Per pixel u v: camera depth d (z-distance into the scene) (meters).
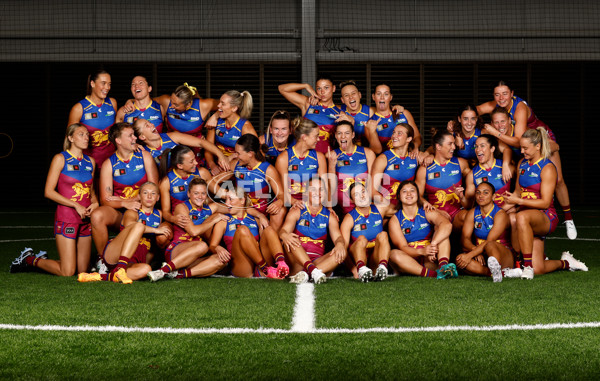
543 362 2.91
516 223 5.25
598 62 13.75
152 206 5.30
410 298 4.28
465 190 5.80
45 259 5.41
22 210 12.80
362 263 4.97
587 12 12.97
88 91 6.19
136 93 6.21
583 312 3.84
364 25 13.09
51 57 13.31
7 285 4.79
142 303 4.12
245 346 3.16
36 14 13.10
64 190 5.33
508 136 5.77
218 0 13.10
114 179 5.45
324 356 3.01
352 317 3.73
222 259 5.10
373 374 2.76
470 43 13.23
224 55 13.21
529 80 13.65
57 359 2.96
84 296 4.35
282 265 4.94
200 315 3.79
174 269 5.05
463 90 13.52
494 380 2.69
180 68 13.45
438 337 3.31
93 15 13.09
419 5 13.05
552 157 7.07
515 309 3.92
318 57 13.14
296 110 13.59
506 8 13.02
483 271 5.19
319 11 13.07
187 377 2.73
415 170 5.82
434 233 5.35
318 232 5.26
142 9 13.09
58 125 13.81
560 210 12.77
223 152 6.35
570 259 5.51
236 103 6.13
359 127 6.51
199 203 5.22
